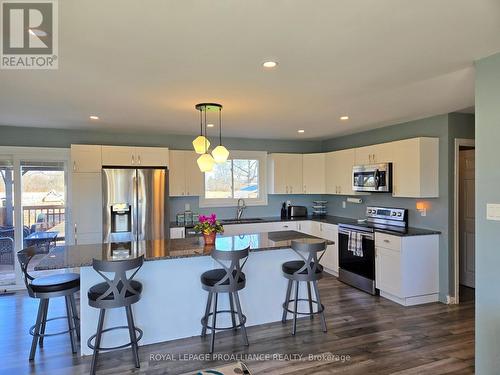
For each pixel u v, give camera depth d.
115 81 2.79
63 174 5.16
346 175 5.57
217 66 2.47
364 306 4.13
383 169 4.63
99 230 4.93
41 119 4.32
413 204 4.64
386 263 4.35
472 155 4.88
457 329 3.46
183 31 1.92
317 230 5.89
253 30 1.91
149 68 2.50
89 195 4.89
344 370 2.70
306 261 3.30
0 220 4.91
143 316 3.17
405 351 3.01
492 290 2.36
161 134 5.59
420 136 4.50
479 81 2.40
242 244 3.52
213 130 5.30
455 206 4.21
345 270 5.10
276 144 6.51
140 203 4.89
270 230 5.87
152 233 4.95
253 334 3.36
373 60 2.39
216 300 3.09
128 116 4.16
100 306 2.61
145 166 5.16
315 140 6.62
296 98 3.38
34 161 5.03
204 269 3.39
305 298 3.85
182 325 3.31
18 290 4.90
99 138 5.31
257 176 6.47
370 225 4.93
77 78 2.71
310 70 2.58
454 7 1.68
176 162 5.49
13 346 3.13
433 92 3.20
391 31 1.95
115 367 2.76
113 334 3.07
